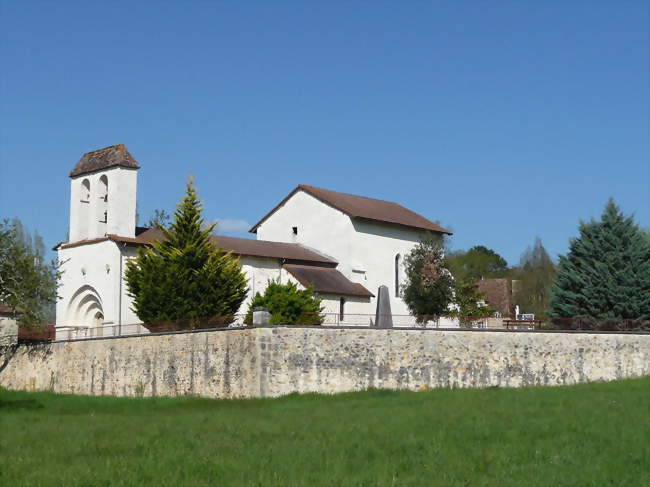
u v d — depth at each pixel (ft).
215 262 157.89
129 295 164.04
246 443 82.17
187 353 136.36
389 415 100.22
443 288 205.87
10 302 157.48
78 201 191.31
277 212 214.90
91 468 70.33
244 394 126.00
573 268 181.68
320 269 196.03
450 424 91.76
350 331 130.00
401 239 214.48
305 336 127.13
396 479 66.74
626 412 98.94
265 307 131.44
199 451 77.56
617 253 177.47
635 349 151.43
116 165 183.01
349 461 73.51
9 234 162.09
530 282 335.88
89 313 187.93
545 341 142.72
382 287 140.67
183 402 125.39
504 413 98.94
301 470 69.56
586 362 145.79
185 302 153.38
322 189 217.36
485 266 402.52
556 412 99.45
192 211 161.58
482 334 138.21
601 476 67.92
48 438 88.07
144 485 64.44
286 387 125.08
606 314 174.60
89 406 129.29
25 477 66.90
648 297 174.29
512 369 139.23
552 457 74.95
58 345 163.53
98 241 182.09
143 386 143.23
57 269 180.65
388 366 131.34
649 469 70.54
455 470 70.44
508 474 69.10
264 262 185.78
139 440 84.53
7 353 176.76
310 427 92.32
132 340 146.41
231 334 129.39
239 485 64.34
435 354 134.41
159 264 155.74
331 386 127.65
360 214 203.21
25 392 160.04
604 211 181.98
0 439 87.92
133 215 184.96
